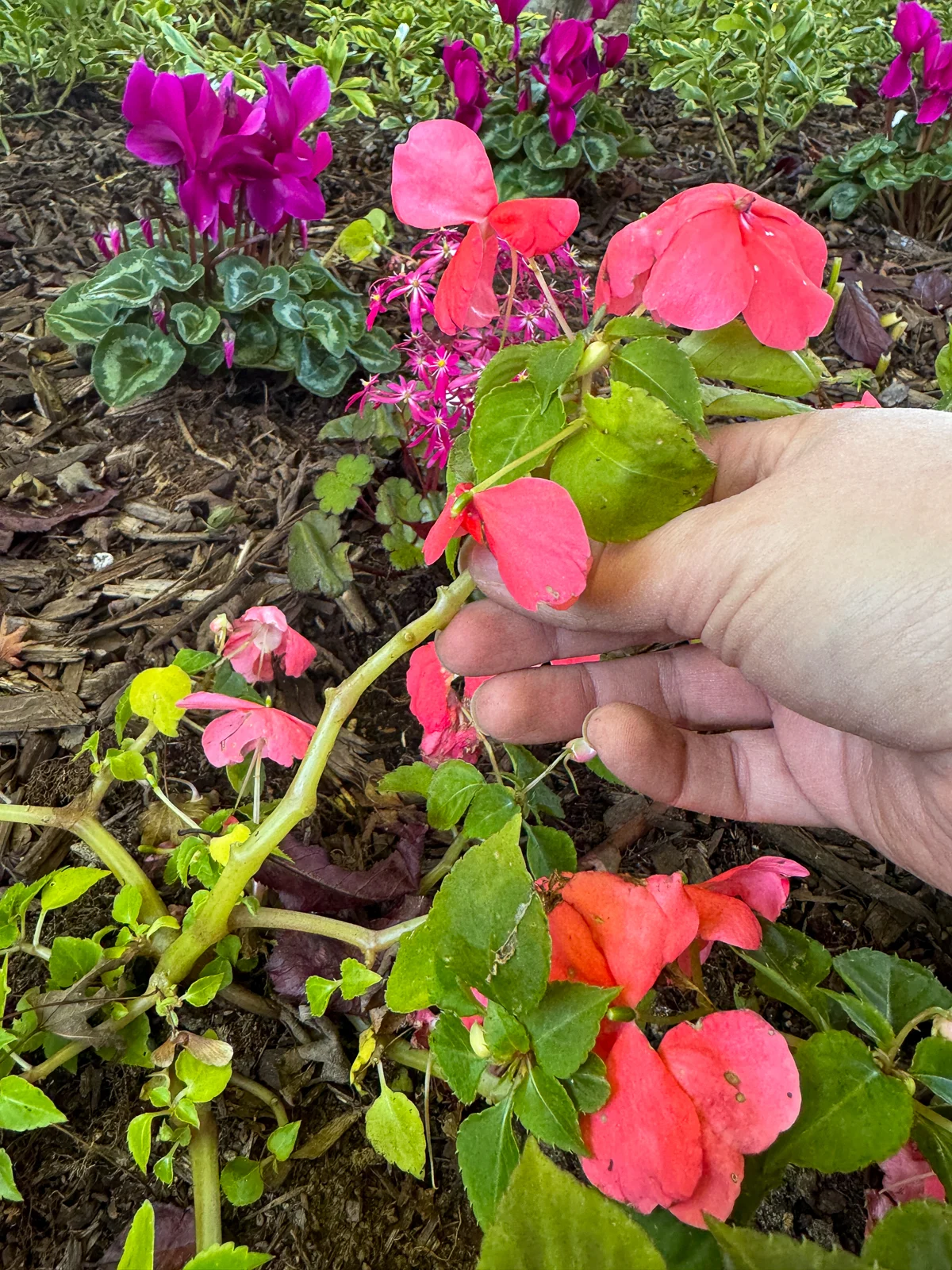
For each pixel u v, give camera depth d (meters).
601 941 0.12
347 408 0.36
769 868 0.14
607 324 0.12
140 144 0.33
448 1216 0.18
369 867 0.23
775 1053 0.11
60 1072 0.19
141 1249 0.11
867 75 0.71
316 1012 0.16
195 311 0.36
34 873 0.22
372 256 0.36
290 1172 0.18
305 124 0.34
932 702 0.13
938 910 0.23
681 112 0.65
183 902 0.21
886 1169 0.15
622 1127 0.11
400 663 0.29
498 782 0.19
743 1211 0.12
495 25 0.63
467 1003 0.11
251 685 0.23
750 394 0.15
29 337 0.39
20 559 0.30
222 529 0.31
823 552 0.12
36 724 0.25
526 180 0.54
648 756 0.17
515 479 0.11
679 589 0.13
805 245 0.12
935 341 0.45
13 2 0.55
